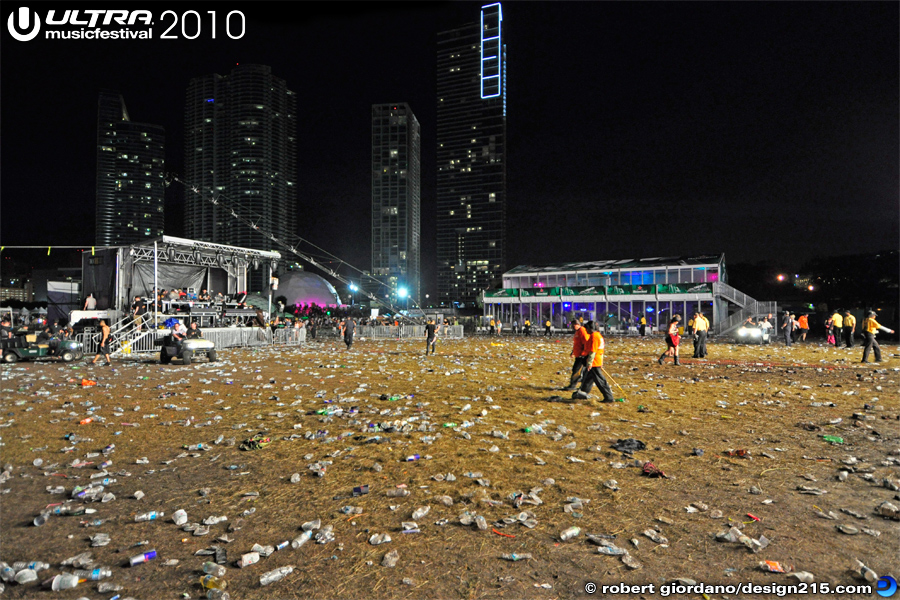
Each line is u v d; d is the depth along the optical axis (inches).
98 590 121.3
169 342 683.4
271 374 555.5
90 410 339.6
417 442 254.5
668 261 1966.0
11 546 145.5
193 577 127.6
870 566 130.0
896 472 205.0
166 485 195.5
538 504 171.8
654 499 176.6
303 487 191.8
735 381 487.5
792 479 197.5
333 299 2502.5
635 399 385.7
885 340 1293.1
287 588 121.8
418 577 126.6
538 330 2018.9
